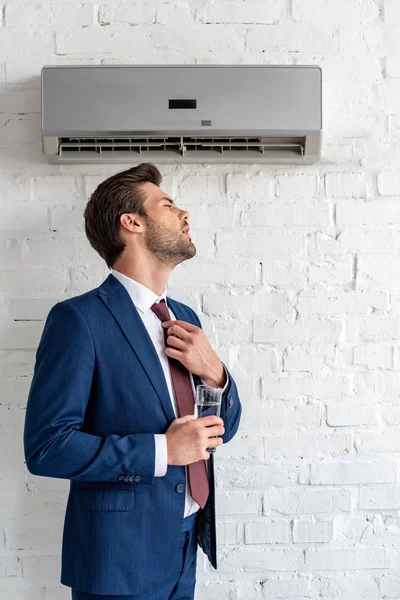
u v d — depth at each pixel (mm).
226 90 1754
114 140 1810
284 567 1925
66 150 1835
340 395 1927
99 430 1450
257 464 1918
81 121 1738
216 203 1911
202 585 1915
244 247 1913
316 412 1924
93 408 1463
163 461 1381
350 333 1930
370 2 1924
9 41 1878
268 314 1918
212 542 1517
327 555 1929
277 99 1756
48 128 1733
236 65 1766
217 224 1911
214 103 1751
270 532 1920
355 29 1923
